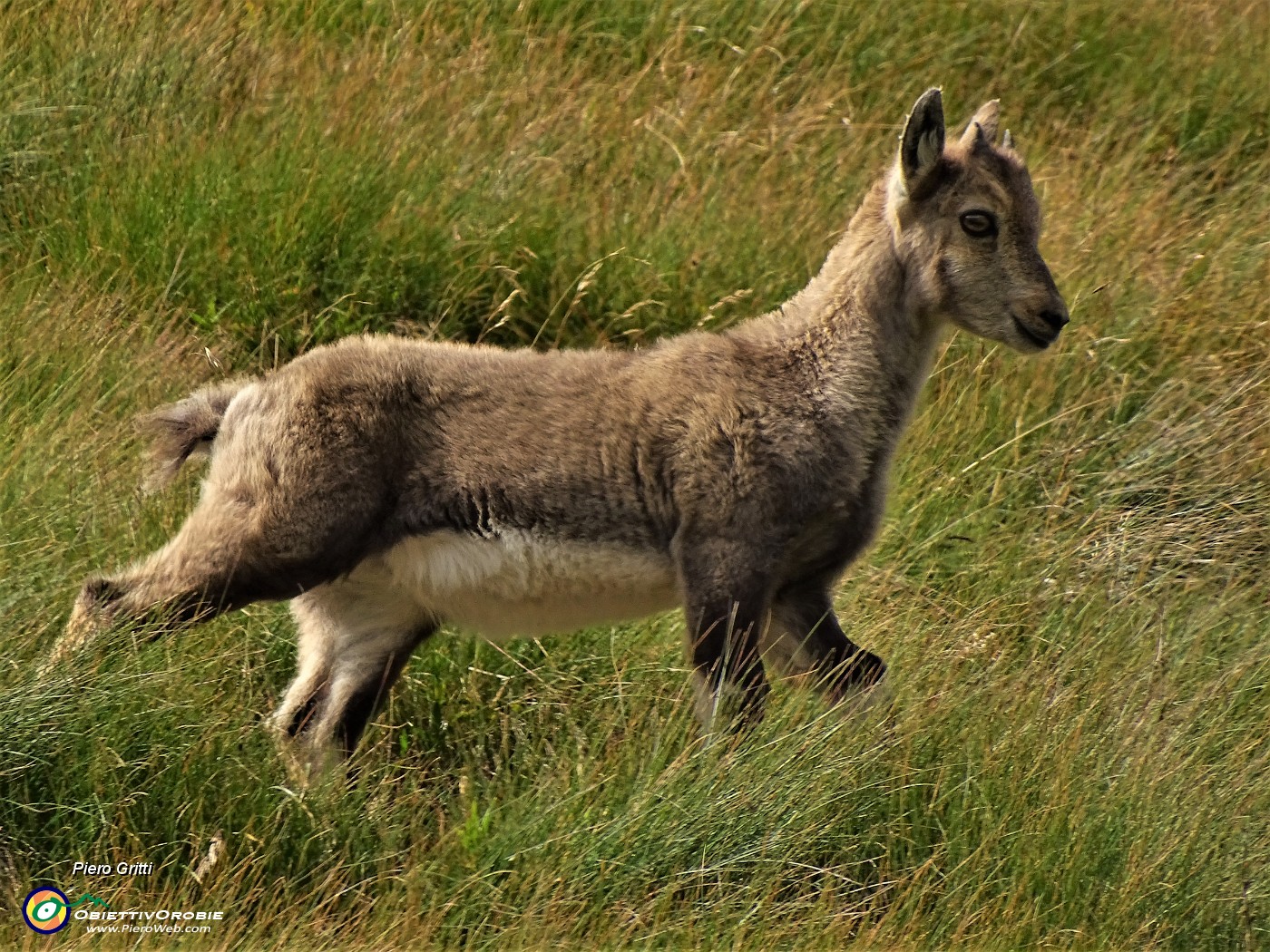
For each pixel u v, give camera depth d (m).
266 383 14.34
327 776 13.69
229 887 12.32
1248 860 14.12
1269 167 27.22
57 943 11.70
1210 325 22.20
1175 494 20.03
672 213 22.16
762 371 14.95
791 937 12.65
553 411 14.68
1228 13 31.58
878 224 15.45
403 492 14.43
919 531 18.83
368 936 12.17
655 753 13.87
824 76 27.62
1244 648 17.34
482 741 15.21
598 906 12.57
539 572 14.73
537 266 21.09
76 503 15.49
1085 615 17.52
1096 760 14.58
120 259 20.20
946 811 14.09
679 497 14.55
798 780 13.50
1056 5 30.19
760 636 14.63
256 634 15.55
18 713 12.56
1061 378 21.11
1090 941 13.24
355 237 20.67
